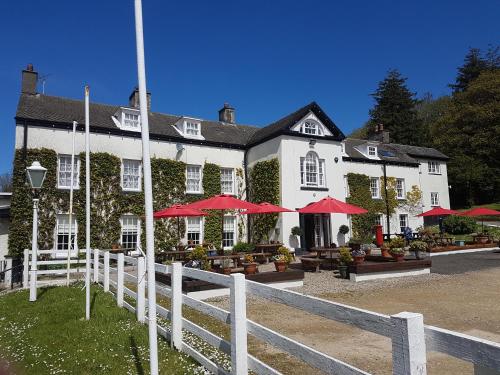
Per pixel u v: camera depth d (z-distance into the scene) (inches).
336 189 850.8
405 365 77.2
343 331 237.9
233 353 149.6
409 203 1106.1
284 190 775.1
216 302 343.0
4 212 646.5
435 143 1669.5
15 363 202.7
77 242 668.7
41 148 655.8
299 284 412.2
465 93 1664.6
